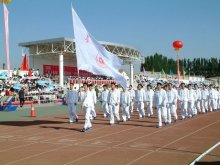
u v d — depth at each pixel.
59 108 31.08
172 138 13.66
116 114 18.97
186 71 128.88
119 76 15.30
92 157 10.09
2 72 42.59
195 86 26.42
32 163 9.35
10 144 12.35
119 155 10.36
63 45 45.91
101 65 14.73
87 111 15.80
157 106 17.53
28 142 12.77
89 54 14.34
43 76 46.88
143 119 21.58
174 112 20.31
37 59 50.38
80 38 14.13
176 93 20.17
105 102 22.73
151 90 23.36
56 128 16.83
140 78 65.50
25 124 18.64
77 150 11.15
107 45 50.62
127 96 20.28
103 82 51.59
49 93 38.50
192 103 23.00
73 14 14.09
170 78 81.12
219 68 128.88
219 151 10.91
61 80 45.22
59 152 10.83
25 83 39.28
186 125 18.31
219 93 32.16
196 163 9.24
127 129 16.53
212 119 21.80
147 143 12.46
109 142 12.68
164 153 10.64
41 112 26.98
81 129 16.44
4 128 16.89
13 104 31.80
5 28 29.22
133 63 58.91
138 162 9.45
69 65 53.34
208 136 14.23
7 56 30.39
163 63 109.25
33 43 47.91
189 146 11.85
